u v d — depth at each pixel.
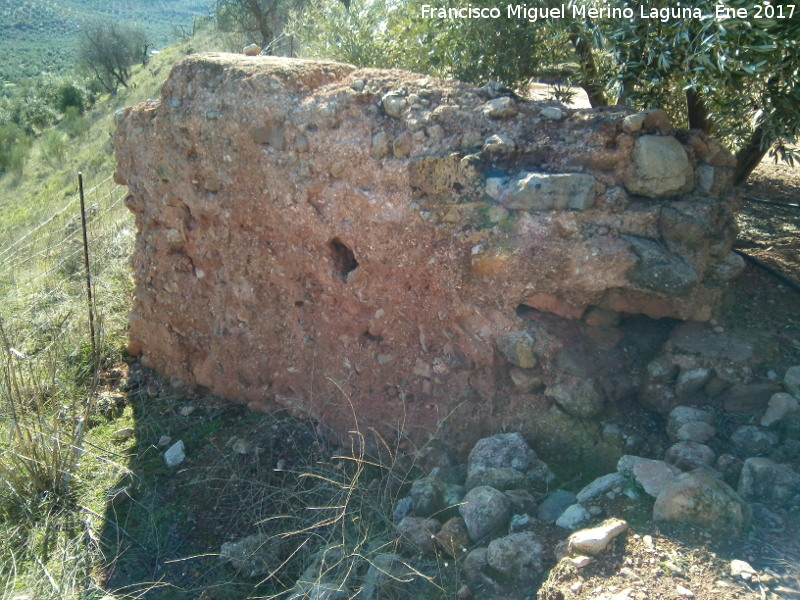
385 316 4.07
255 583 3.55
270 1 16.62
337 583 3.25
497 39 5.05
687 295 3.58
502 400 3.80
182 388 5.21
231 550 3.69
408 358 4.08
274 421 4.59
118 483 4.42
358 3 5.81
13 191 21.38
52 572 3.79
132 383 5.40
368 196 3.86
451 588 3.02
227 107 4.27
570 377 3.60
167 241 4.93
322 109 4.00
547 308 3.67
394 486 3.83
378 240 3.89
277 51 12.03
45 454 4.34
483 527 3.16
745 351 3.53
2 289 6.79
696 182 3.66
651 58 3.78
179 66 4.65
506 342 3.68
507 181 3.61
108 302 6.23
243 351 4.78
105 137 22.52
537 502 3.31
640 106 4.30
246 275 4.57
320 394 4.43
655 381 3.62
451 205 3.67
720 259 3.71
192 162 4.52
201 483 4.29
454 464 3.83
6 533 4.03
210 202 4.50
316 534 3.47
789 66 3.71
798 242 4.78
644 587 2.57
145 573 3.76
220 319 4.84
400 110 3.89
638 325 3.82
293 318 4.48
